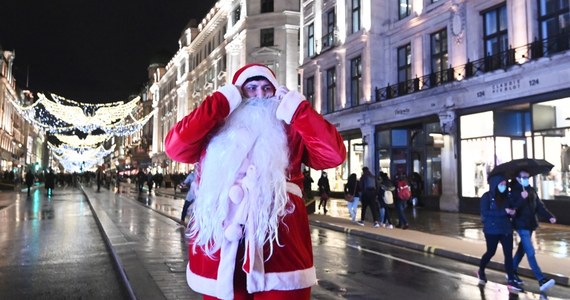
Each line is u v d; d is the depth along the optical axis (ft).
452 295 22.54
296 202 7.70
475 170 63.52
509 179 25.29
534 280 26.68
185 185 50.03
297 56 151.33
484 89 61.46
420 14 75.61
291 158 7.77
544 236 42.65
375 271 27.94
